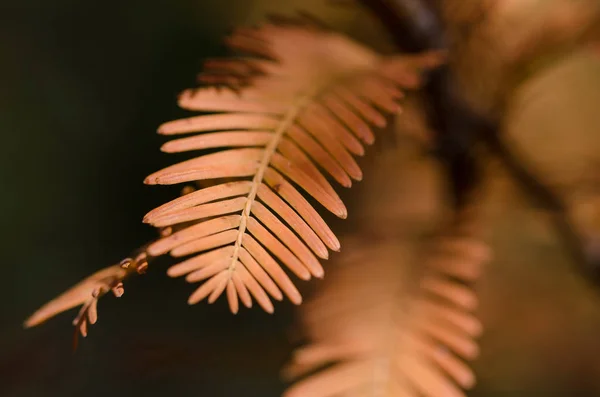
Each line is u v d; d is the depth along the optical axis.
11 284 0.93
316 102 0.26
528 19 0.32
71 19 1.05
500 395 0.49
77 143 1.02
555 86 0.44
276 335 0.34
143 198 1.00
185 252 0.23
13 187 0.97
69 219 0.99
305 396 0.28
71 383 0.39
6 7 1.03
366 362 0.28
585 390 0.50
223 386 0.78
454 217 0.32
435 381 0.28
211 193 0.24
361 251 0.31
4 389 0.37
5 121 0.99
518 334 0.48
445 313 0.29
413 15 0.31
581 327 0.49
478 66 0.32
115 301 0.74
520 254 0.46
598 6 0.32
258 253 0.23
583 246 0.33
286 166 0.24
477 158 0.33
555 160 0.38
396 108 0.27
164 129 0.25
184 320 0.73
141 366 0.35
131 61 1.04
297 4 0.51
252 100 0.26
